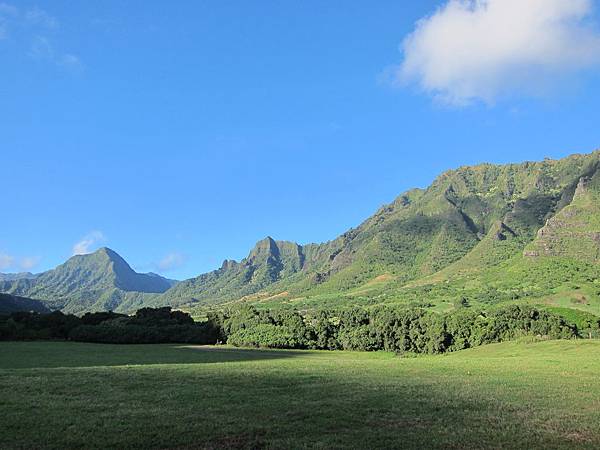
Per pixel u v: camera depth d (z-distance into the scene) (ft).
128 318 483.92
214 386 118.83
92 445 65.10
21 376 130.82
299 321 460.96
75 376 132.57
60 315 473.67
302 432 73.05
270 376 143.64
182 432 71.56
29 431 70.85
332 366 194.49
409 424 79.41
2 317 446.60
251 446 65.36
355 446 66.23
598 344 290.56
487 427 77.66
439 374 157.38
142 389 111.45
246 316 471.62
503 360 227.40
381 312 469.16
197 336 456.86
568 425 79.51
